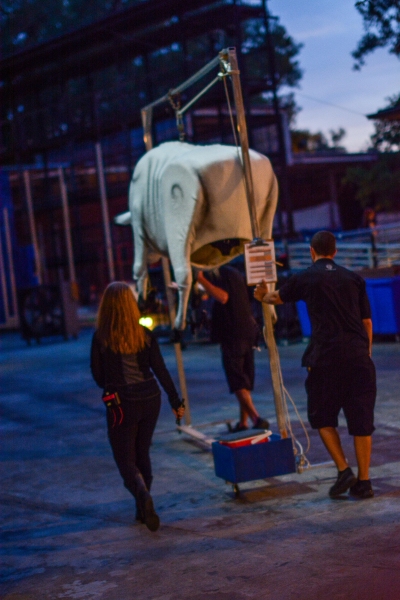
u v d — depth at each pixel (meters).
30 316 19.77
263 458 4.84
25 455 6.94
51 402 9.99
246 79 21.06
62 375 12.64
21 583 3.83
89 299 35.62
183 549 4.02
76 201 29.91
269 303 4.88
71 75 27.38
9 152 29.05
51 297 19.72
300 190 35.91
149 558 3.95
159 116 24.00
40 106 28.94
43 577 3.88
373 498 4.44
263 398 8.45
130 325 4.48
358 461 4.48
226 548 3.93
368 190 24.73
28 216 28.80
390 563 3.39
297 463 5.25
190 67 22.53
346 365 4.44
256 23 37.66
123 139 29.72
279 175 22.80
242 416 6.70
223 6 21.16
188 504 4.89
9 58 26.66
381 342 11.99
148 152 6.80
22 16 43.25
